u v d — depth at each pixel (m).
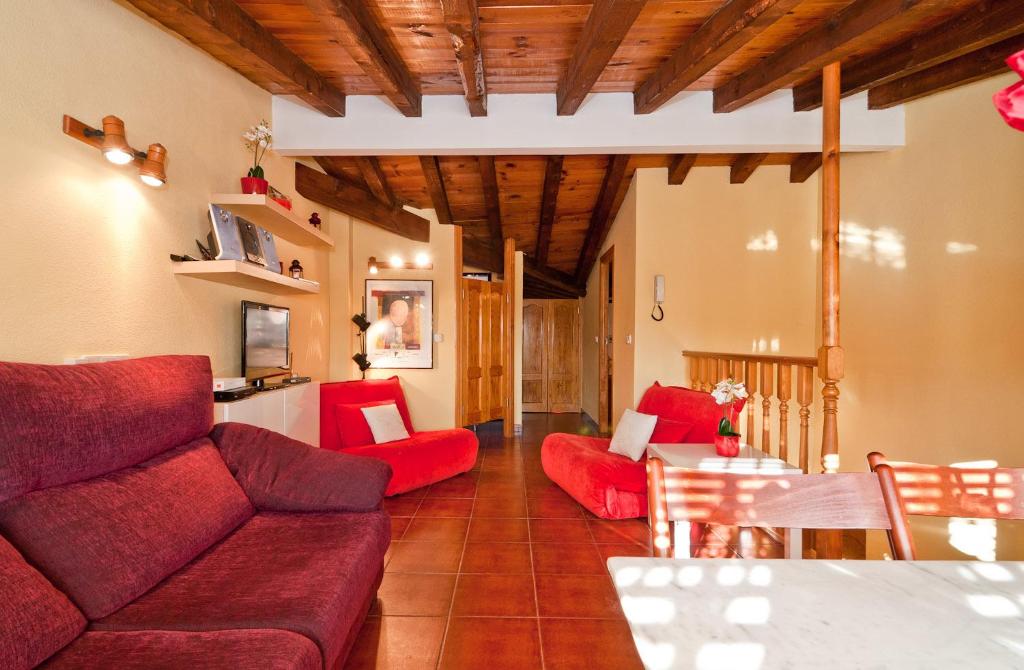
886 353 3.66
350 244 5.18
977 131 2.98
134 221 2.18
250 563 1.62
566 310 8.12
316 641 1.29
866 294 3.86
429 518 3.21
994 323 2.87
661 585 0.89
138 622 1.28
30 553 1.23
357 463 2.21
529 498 3.62
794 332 4.63
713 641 0.73
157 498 1.60
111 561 1.36
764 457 2.88
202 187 2.69
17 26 1.64
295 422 3.05
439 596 2.25
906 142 3.51
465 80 2.94
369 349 5.31
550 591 2.29
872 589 0.89
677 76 2.94
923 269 3.35
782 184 4.66
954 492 1.20
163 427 1.77
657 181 4.74
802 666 0.68
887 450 3.63
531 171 5.01
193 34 2.42
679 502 1.11
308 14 2.57
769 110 3.55
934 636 0.75
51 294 1.78
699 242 4.73
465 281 5.88
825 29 2.58
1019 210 2.75
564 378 8.12
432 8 2.56
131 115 2.17
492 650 1.87
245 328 2.85
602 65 2.74
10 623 1.03
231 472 2.10
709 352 4.35
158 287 2.33
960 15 2.63
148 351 2.27
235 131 3.04
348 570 1.60
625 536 2.92
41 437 1.33
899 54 2.93
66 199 1.83
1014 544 2.82
